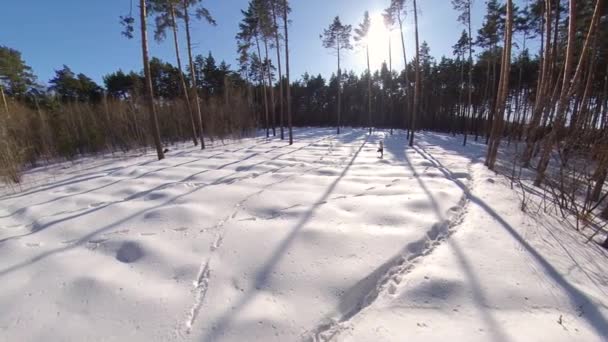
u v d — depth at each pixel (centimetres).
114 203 431
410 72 3028
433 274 222
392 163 742
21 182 696
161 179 579
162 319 187
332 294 208
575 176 409
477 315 180
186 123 1644
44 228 345
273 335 172
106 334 175
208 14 1118
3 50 1697
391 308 193
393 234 292
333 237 287
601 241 290
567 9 1183
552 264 238
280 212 366
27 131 1081
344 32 2170
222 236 302
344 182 518
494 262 240
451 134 2670
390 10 1505
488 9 1692
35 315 193
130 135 1336
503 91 665
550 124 726
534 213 360
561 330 165
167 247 280
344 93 4241
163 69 2533
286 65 1269
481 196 427
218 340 168
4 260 267
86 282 227
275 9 1371
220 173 614
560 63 1218
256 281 225
